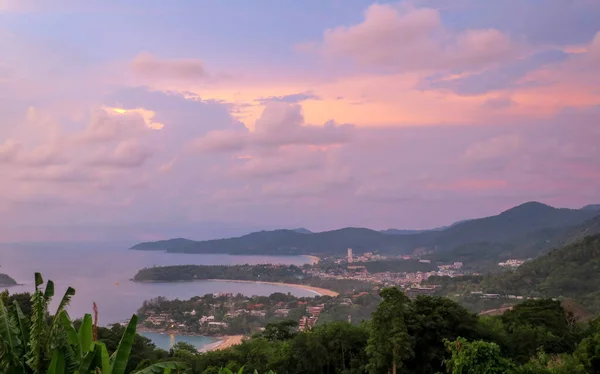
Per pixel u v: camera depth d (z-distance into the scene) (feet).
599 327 64.08
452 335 123.03
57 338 38.93
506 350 123.75
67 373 37.83
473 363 51.13
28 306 117.39
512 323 151.84
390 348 113.39
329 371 142.72
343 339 139.54
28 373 39.78
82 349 41.06
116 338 151.74
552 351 133.08
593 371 58.23
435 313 125.59
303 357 133.28
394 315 115.03
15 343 39.06
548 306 166.81
